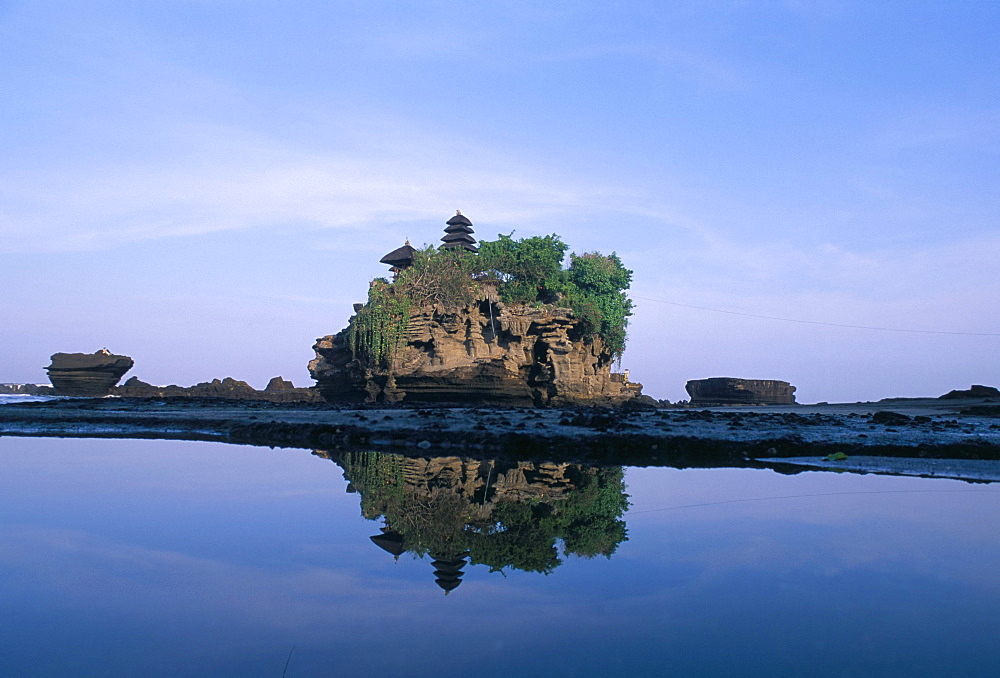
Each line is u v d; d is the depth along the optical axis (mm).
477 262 72688
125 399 64188
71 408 39812
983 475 10812
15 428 23688
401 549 5422
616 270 75562
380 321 70688
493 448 16266
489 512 7250
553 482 9977
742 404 112000
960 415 37281
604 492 8844
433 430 18594
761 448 14414
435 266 73375
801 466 12281
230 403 60344
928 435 17078
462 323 70938
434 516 7004
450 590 4223
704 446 14773
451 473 11227
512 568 4770
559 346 68875
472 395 67812
